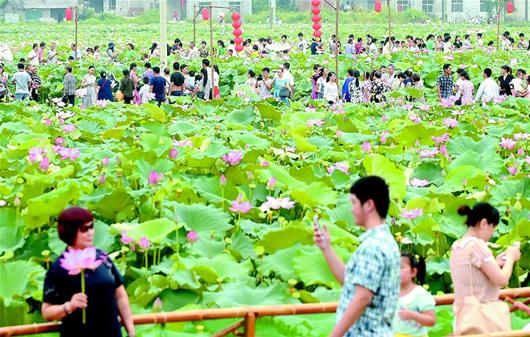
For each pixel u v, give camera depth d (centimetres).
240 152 1226
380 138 1592
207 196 1070
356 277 559
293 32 7494
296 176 1184
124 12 11531
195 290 823
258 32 7538
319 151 1458
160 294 820
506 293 731
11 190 1048
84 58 4375
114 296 608
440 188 1180
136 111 2095
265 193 1145
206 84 2733
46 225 1012
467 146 1427
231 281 843
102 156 1288
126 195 988
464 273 689
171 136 1631
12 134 1616
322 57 4253
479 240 692
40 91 3262
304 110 2294
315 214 973
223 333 661
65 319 598
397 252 569
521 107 2280
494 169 1284
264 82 2728
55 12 11619
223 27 8862
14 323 780
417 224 959
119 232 904
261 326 785
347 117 1933
